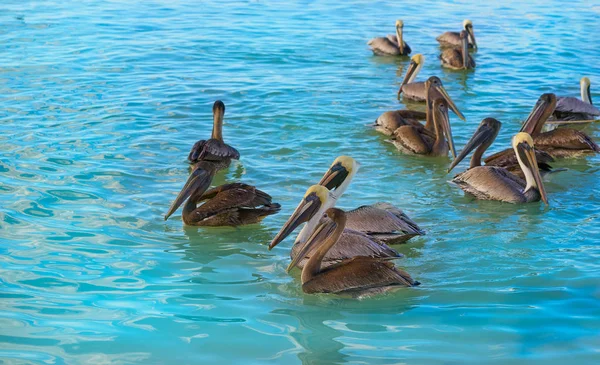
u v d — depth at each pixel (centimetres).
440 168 1557
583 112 1892
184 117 1798
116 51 2448
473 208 1328
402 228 1133
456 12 3469
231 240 1184
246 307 963
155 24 2930
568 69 2400
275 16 3206
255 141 1659
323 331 905
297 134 1717
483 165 1492
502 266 1080
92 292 980
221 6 3412
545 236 1194
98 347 849
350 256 1080
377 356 847
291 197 1355
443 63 2462
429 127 1831
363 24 3105
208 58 2414
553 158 1580
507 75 2336
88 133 1642
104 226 1192
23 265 1041
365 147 1656
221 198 1245
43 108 1809
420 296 995
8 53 2355
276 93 2045
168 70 2241
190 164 1484
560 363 828
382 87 2184
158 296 980
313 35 2845
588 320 923
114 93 1970
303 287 1014
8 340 855
